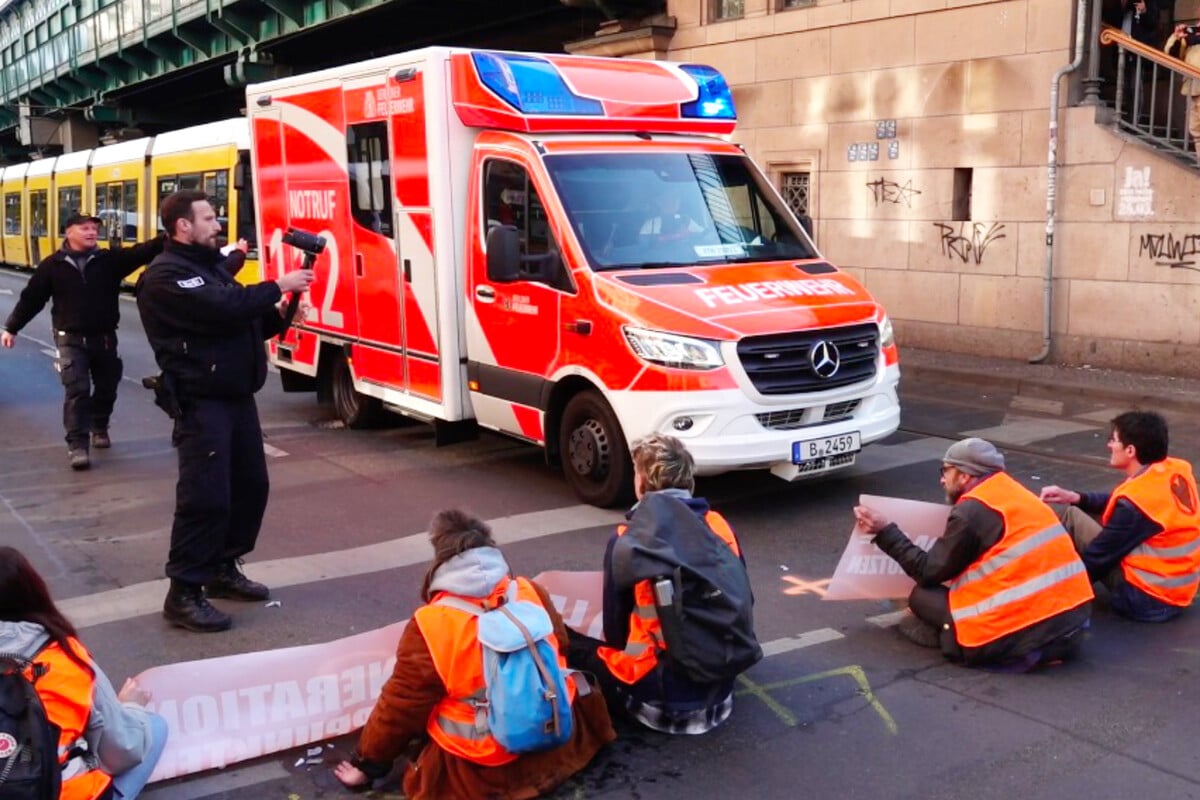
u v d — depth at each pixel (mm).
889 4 13742
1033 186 12609
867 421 7203
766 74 15414
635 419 6836
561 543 6746
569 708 3750
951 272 13562
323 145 9383
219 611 5617
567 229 7273
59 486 8336
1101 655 5027
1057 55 12203
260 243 10641
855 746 4223
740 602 4117
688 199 7867
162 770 4012
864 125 14281
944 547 4844
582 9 19547
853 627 5398
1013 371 12141
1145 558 5332
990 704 4551
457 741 3730
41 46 43438
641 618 4160
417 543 6844
